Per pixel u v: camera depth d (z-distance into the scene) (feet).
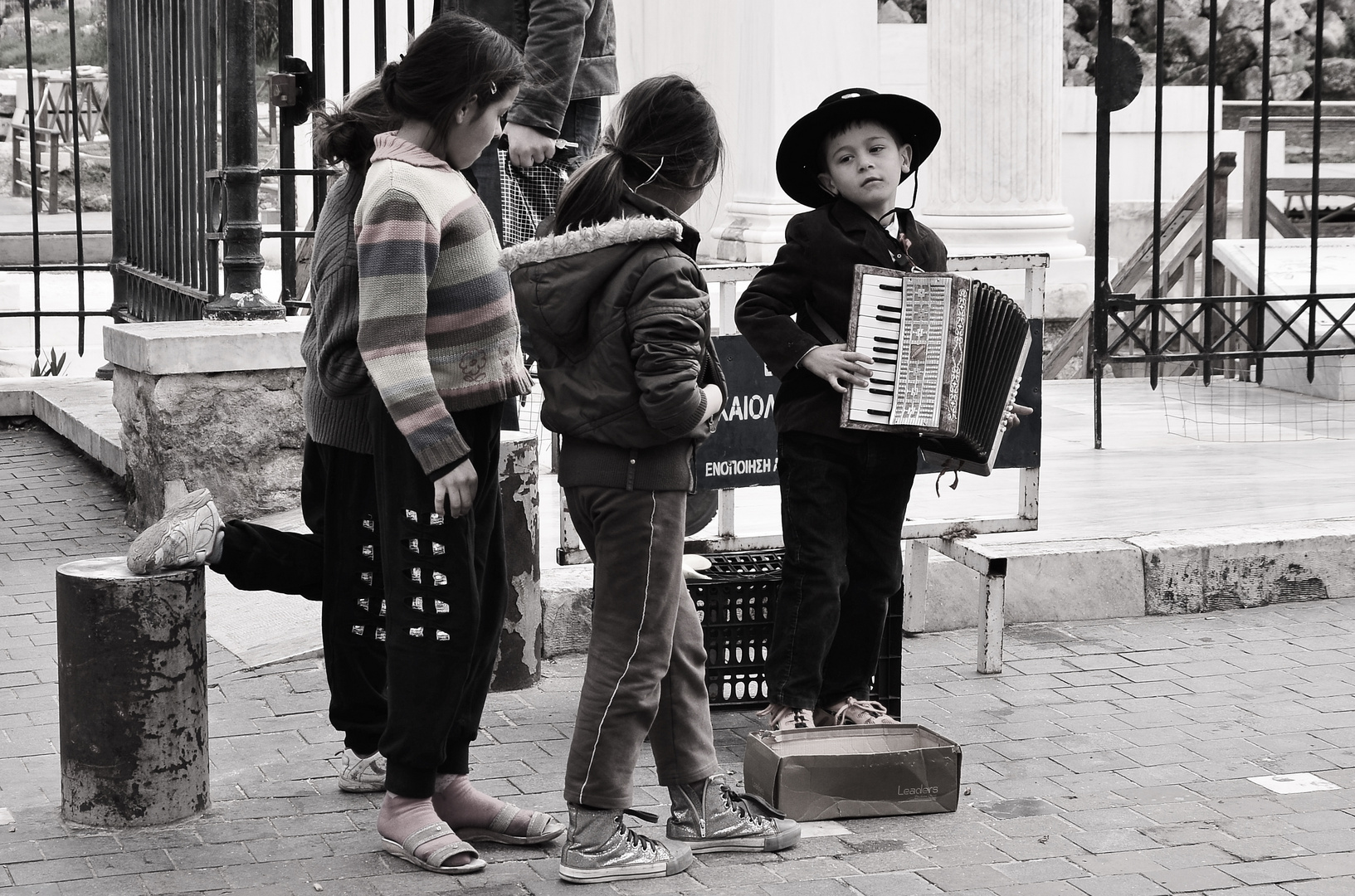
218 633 17.25
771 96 36.58
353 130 11.53
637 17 44.14
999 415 13.56
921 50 43.11
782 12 36.29
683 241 11.09
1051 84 34.50
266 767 13.78
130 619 12.14
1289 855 12.02
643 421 11.07
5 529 21.65
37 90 55.47
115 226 27.71
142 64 25.45
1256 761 14.16
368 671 12.76
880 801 12.82
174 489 20.52
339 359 11.51
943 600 18.35
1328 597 19.58
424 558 11.28
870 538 14.01
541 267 11.05
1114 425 27.43
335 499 12.47
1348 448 25.21
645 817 11.92
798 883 11.50
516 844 12.17
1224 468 23.65
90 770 12.32
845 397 13.12
